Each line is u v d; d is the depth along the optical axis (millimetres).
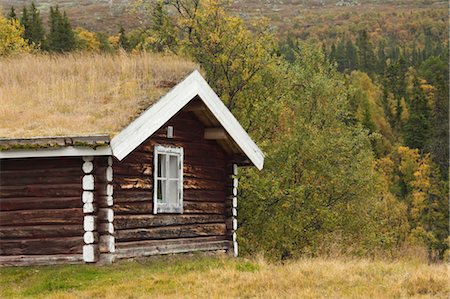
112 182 18641
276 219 31281
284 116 34844
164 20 36844
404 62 192000
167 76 21859
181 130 21531
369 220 33938
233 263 19328
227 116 22078
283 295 14773
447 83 157625
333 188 33469
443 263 19781
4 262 18516
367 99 143375
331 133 33844
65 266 18047
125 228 19156
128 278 17047
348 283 15812
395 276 16312
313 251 29359
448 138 132500
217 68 34906
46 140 17625
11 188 18703
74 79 22672
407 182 111438
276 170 32406
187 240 21375
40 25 103750
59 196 18438
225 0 35344
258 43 34969
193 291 15445
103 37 107500
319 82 35094
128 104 19672
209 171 22672
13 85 22719
